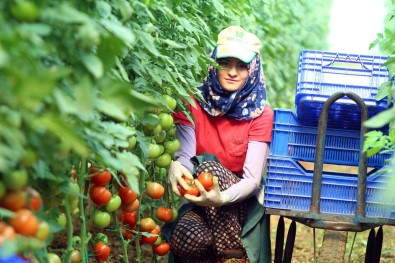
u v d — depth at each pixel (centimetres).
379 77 451
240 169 491
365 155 433
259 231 472
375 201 446
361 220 438
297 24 1113
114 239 628
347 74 452
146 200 459
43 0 224
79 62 238
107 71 249
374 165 463
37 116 217
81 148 214
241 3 585
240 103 482
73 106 220
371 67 453
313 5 1512
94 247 400
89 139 264
